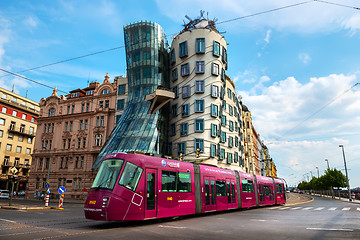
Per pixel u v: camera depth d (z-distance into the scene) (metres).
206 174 18.45
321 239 8.62
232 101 48.91
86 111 48.22
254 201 24.53
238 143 48.50
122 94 45.69
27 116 66.38
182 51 39.91
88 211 12.11
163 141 38.09
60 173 46.50
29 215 16.91
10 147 61.62
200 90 37.59
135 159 13.47
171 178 15.25
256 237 9.07
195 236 9.34
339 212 20.23
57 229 11.02
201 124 36.44
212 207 18.16
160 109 38.72
